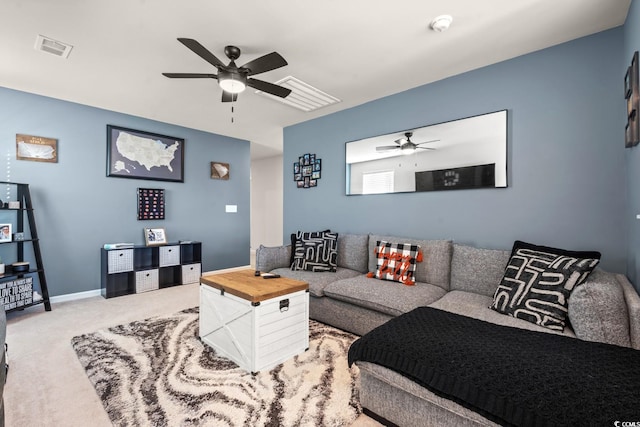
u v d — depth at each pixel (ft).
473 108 8.96
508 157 8.33
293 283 7.27
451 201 9.43
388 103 10.98
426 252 8.82
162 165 14.33
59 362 6.70
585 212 7.23
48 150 11.20
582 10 6.26
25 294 9.73
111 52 7.95
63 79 9.60
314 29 6.96
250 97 11.09
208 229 16.21
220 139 16.75
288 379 6.03
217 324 7.20
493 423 3.55
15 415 4.94
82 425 4.74
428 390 4.07
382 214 11.17
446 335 4.81
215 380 5.99
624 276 6.09
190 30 6.98
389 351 4.55
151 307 10.66
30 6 6.10
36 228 10.97
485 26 6.84
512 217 8.29
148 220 13.91
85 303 11.13
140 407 5.15
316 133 13.53
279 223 24.16
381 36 7.24
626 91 6.28
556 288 5.58
